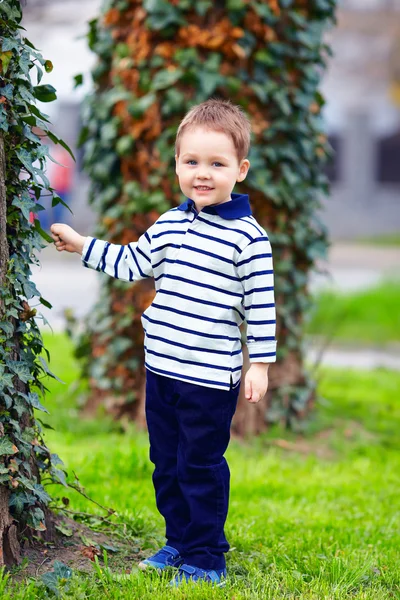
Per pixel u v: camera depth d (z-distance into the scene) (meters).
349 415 7.02
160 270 3.32
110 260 3.39
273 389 6.31
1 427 3.12
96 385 6.39
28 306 3.26
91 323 6.37
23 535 3.31
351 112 25.78
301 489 5.03
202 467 3.23
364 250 22.09
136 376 6.17
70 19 15.16
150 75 5.82
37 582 3.08
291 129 6.02
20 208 3.19
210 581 3.20
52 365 8.26
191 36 5.72
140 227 5.99
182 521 3.39
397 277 15.71
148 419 3.36
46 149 3.27
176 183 5.85
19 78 3.17
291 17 5.98
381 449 6.20
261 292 3.20
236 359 3.23
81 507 4.06
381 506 4.77
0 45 3.10
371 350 11.29
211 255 3.20
